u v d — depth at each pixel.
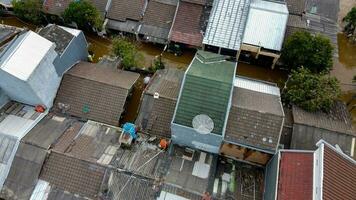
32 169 27.64
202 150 29.55
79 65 35.00
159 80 33.25
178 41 37.53
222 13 37.66
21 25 42.03
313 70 34.50
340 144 28.42
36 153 27.94
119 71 34.69
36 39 29.91
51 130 29.84
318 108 30.72
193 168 28.03
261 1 37.75
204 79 27.27
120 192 26.55
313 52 33.53
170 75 34.16
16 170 27.84
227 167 29.19
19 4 39.22
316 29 37.56
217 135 26.41
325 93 30.48
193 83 27.30
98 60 39.00
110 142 29.38
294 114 30.27
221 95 26.89
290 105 31.98
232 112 27.69
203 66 29.03
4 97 31.53
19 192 27.39
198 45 37.25
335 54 36.84
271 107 28.47
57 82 32.28
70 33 33.62
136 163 27.86
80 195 26.78
